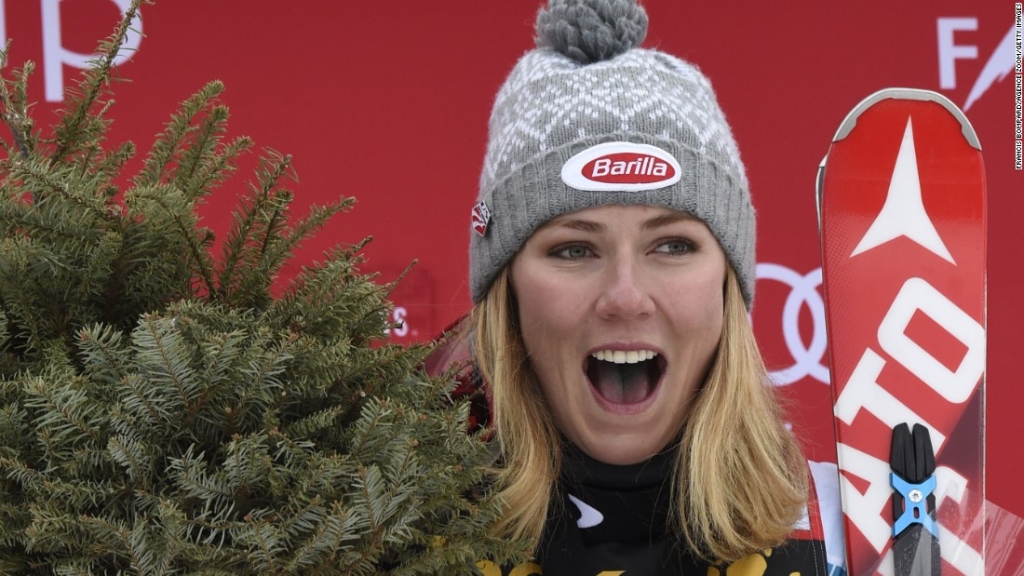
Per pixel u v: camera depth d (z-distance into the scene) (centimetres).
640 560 638
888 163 761
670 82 639
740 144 1156
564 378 629
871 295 744
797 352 1150
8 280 457
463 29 1141
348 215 1120
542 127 625
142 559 419
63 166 494
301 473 452
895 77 1161
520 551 519
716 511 624
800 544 657
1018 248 1161
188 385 436
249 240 513
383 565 504
